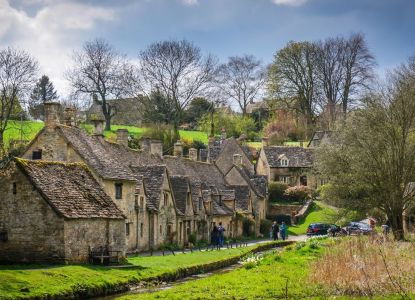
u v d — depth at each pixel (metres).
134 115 127.75
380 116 58.22
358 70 127.44
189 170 80.31
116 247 38.72
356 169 58.78
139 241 53.19
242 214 83.12
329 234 70.44
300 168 116.44
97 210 37.72
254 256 43.38
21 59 81.25
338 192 61.03
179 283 34.41
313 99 132.62
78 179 39.41
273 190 105.88
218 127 143.25
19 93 82.00
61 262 34.47
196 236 67.50
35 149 50.72
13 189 35.66
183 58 109.31
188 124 150.75
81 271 31.67
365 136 58.31
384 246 38.97
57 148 50.12
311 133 135.50
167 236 59.91
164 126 109.62
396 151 57.41
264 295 26.31
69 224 34.97
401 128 57.81
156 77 109.31
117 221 38.97
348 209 61.56
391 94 58.97
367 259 33.03
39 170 36.97
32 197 35.31
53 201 35.22
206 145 121.81
